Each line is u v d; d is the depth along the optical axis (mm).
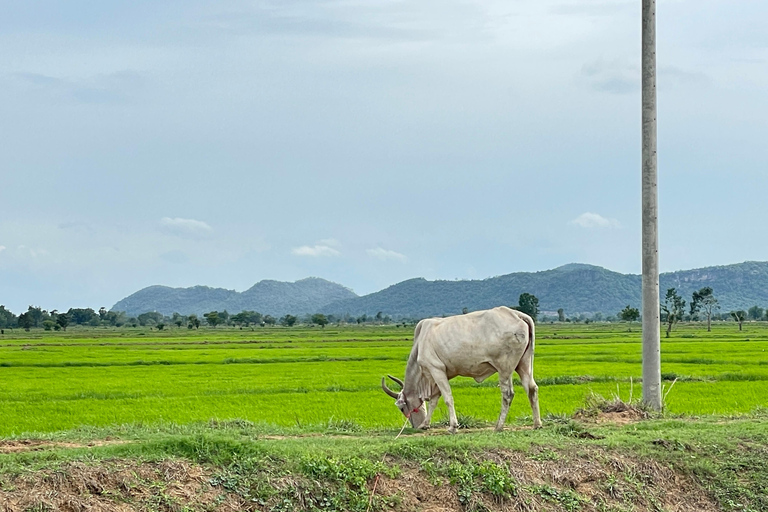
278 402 21156
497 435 10477
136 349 53531
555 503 8914
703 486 9664
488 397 21469
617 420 12867
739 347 47750
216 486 8188
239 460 8578
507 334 11516
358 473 8617
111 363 38625
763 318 167125
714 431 10984
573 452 9711
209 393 24469
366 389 25359
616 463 9625
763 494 9562
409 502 8547
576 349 46312
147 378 30125
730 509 9414
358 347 55156
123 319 168250
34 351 50438
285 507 8133
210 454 8594
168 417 18062
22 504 7348
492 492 8820
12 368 36031
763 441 10547
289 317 151750
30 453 8367
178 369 35094
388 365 37031
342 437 10977
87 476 7824
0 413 19391
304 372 32656
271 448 8914
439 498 8703
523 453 9547
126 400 22328
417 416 12672
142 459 8297
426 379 12594
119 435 10742
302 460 8664
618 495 9219
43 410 20000
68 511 7449
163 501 7809
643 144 14320
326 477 8547
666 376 27672
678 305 105000
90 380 29312
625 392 22500
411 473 8883
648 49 14312
